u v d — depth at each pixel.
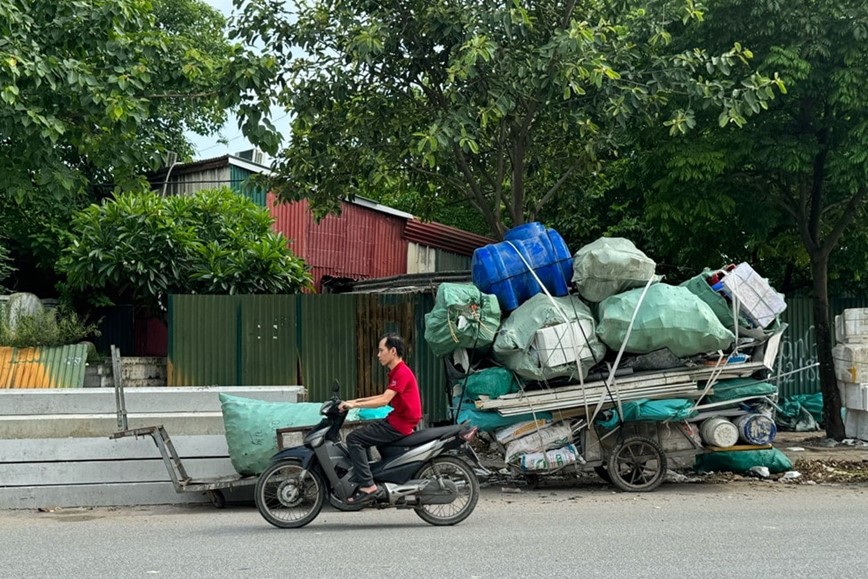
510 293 10.37
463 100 11.66
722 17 12.93
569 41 11.13
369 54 12.11
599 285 10.20
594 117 12.98
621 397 10.14
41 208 19.14
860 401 11.33
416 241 21.88
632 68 12.38
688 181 13.24
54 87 10.52
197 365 13.70
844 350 11.62
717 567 6.14
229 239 16.64
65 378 13.06
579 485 10.95
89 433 9.68
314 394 14.02
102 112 11.02
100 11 11.22
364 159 13.10
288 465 8.20
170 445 9.30
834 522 8.08
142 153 11.84
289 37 12.98
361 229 21.31
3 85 9.99
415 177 14.91
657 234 15.52
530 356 9.95
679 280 17.52
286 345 13.99
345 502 8.01
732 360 10.36
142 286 16.06
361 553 6.72
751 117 13.25
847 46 12.32
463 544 7.05
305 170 13.27
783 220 14.78
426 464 8.18
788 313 16.23
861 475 11.41
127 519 8.83
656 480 10.38
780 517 8.41
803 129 13.24
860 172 12.50
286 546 7.07
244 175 21.64
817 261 14.15
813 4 12.63
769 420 10.41
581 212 18.75
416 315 14.37
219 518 8.87
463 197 15.42
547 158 14.82
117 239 15.89
